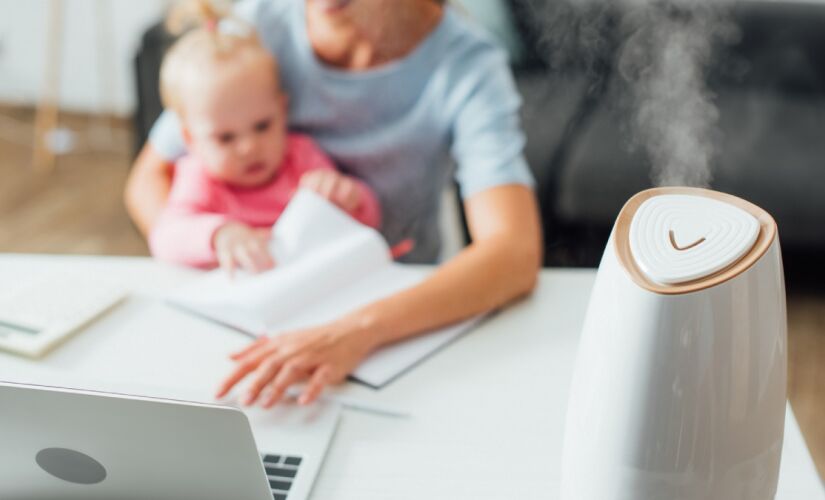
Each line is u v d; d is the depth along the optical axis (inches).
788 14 97.1
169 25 72.6
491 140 57.2
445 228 77.0
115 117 134.7
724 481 24.3
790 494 29.5
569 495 26.5
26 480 27.9
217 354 37.7
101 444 26.0
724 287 22.5
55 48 131.4
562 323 39.8
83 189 114.3
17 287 43.1
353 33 59.4
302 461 31.0
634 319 23.2
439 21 60.0
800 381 77.8
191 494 27.3
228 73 57.6
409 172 62.0
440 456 31.5
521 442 32.1
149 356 37.5
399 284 42.3
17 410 25.4
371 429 33.0
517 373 36.1
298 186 60.1
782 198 81.7
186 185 58.6
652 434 23.7
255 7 61.0
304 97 61.4
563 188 81.9
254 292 40.7
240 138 58.2
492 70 59.5
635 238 24.4
